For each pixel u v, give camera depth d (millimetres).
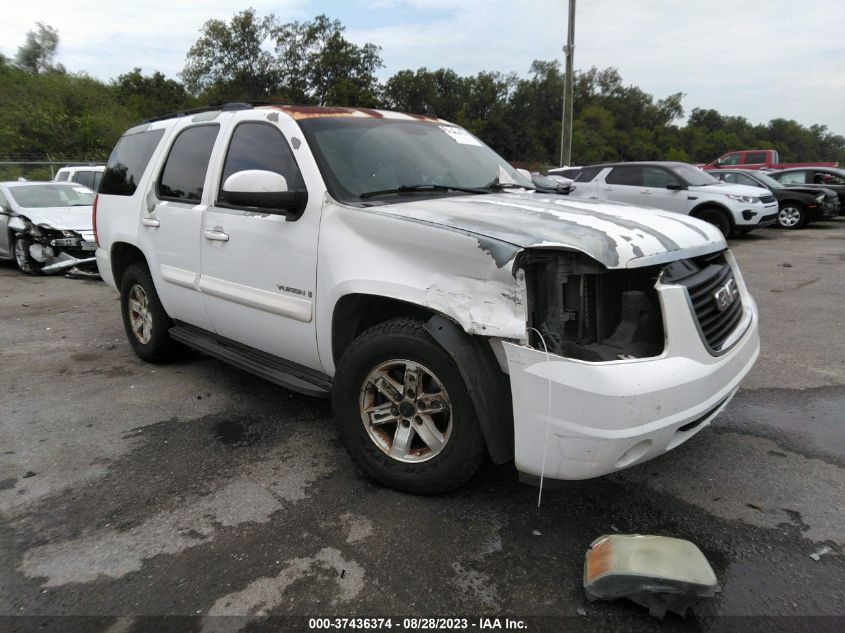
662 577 2125
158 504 3004
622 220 2869
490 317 2469
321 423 3957
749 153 25656
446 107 67125
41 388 4676
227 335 4113
